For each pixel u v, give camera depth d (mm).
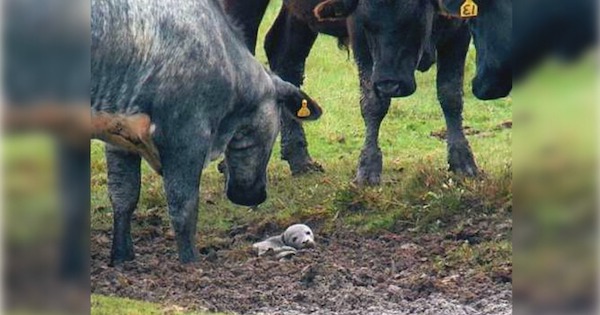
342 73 36531
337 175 27188
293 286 18484
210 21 19766
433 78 35750
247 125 20938
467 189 23422
